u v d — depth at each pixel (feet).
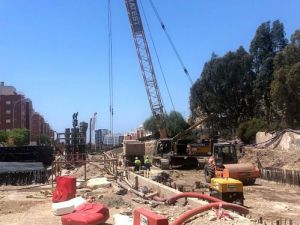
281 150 156.15
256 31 261.65
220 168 102.63
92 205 51.78
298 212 67.67
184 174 135.54
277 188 97.71
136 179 78.02
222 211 43.06
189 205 55.77
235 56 262.26
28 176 100.63
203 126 260.83
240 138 225.15
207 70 266.77
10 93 497.87
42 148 153.99
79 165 132.87
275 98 192.75
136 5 198.29
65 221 49.06
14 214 59.11
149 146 231.09
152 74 199.62
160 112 199.82
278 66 207.82
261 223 45.60
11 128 426.10
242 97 263.70
